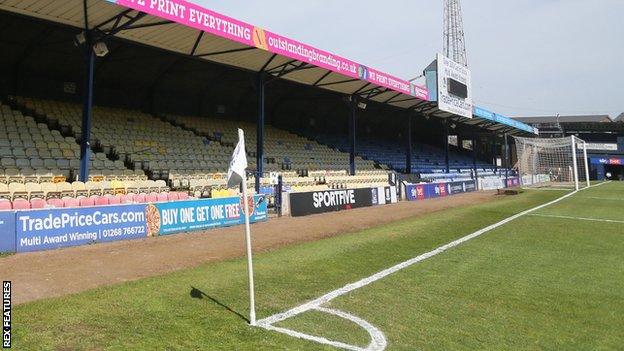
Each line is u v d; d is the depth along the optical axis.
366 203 20.69
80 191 12.52
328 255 8.82
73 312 5.20
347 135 37.78
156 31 13.77
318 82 21.56
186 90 24.45
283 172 23.12
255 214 14.62
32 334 4.52
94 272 7.47
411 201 23.72
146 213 11.34
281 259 8.48
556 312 5.42
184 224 12.27
